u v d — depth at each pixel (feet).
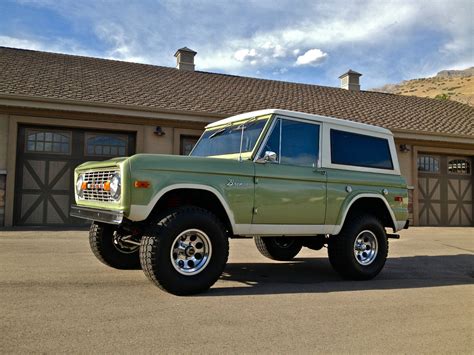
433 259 25.25
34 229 33.63
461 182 51.39
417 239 35.50
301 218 17.44
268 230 16.72
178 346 10.19
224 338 10.82
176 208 15.25
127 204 14.07
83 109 36.37
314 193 17.76
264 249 23.07
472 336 11.50
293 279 18.74
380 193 19.94
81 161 37.58
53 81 39.47
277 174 16.88
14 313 12.38
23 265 19.47
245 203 16.10
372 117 50.01
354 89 62.95
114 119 37.86
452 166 51.11
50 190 36.70
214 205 16.51
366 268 18.86
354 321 12.53
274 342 10.65
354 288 17.11
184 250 14.88
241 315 12.79
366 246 19.36
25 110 35.14
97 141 38.19
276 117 17.33
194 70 53.47
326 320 12.56
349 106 52.75
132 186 14.14
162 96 41.98
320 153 18.38
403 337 11.30
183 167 14.97
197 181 15.14
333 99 54.54
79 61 47.26
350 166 19.21
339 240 18.62
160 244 14.35
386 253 19.70
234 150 17.90
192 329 11.41
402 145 47.78
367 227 19.17
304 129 18.17
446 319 12.99
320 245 20.89
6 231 32.09
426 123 51.39
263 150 16.75
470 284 18.38
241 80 53.98
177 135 39.91
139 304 13.62
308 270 21.08
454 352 10.37
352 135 19.72
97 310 12.86
